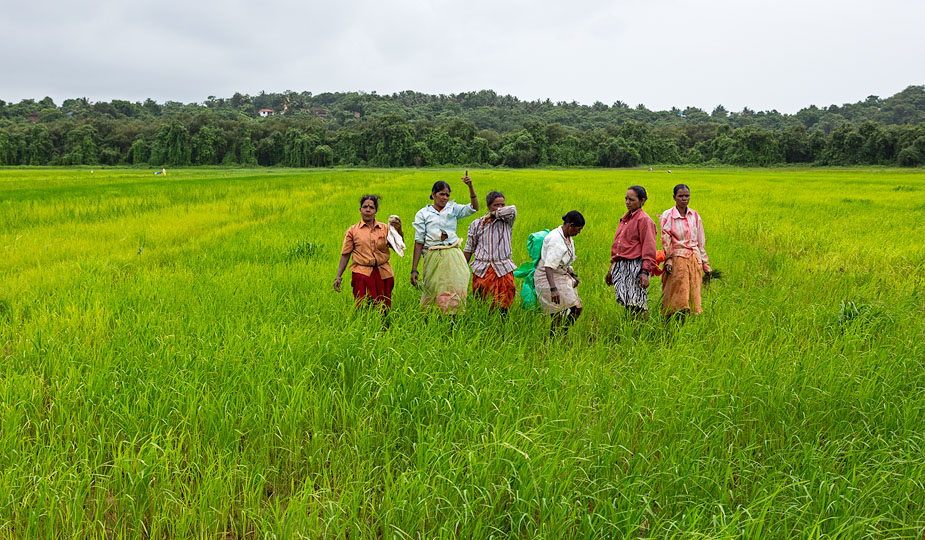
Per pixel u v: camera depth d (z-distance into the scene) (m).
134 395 4.73
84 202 21.75
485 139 116.44
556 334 6.76
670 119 193.25
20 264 10.90
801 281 9.41
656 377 5.16
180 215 18.86
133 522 3.58
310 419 4.57
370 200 7.07
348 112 193.25
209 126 113.69
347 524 3.47
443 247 7.05
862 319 6.77
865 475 3.93
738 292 8.54
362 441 4.23
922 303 7.96
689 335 6.55
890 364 5.58
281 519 3.45
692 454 4.10
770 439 4.43
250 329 6.20
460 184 37.94
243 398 4.60
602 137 115.88
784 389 4.86
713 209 20.94
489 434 4.23
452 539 3.35
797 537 3.35
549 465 3.81
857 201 24.36
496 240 7.18
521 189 31.75
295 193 27.86
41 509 3.49
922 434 4.34
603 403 4.83
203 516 3.49
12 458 3.92
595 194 27.81
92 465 4.00
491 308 7.15
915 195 28.19
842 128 97.44
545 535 3.33
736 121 195.25
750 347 6.01
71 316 6.80
